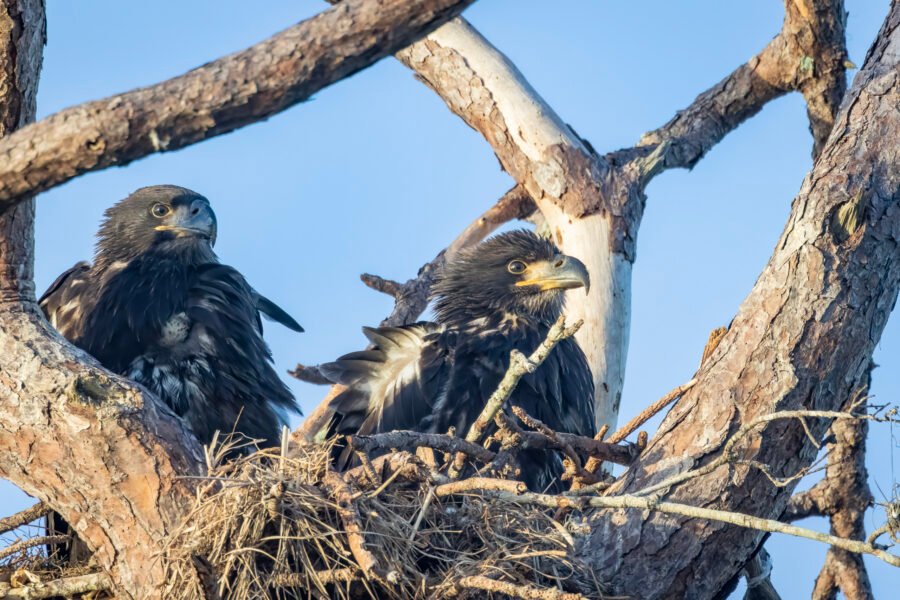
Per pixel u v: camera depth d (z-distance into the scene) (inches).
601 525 432.1
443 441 439.2
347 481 416.5
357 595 411.2
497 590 388.2
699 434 435.8
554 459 566.3
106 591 438.3
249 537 396.2
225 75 304.2
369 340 610.2
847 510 584.4
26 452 408.2
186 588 388.8
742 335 445.4
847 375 441.1
